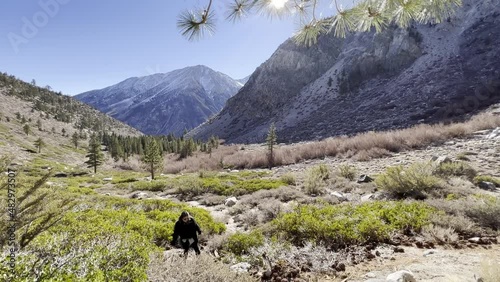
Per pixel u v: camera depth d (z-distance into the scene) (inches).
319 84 5049.2
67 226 272.8
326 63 5487.2
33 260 145.0
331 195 551.5
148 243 269.3
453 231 265.9
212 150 3265.3
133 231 331.6
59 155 3703.3
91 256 173.9
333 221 313.1
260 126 5059.1
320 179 714.2
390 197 481.4
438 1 110.3
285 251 254.7
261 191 650.2
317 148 1599.4
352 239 266.5
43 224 124.2
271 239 289.6
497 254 216.8
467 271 181.2
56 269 142.9
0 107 5698.8
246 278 191.0
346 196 549.6
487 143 869.8
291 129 3870.6
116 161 3543.3
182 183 925.2
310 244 259.8
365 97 3715.6
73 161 3560.5
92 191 892.0
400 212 325.4
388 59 4128.9
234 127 5816.9
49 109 7288.4
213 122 6727.4
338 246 261.6
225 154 2655.0
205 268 191.3
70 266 154.5
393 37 4269.2
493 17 3604.8
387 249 241.8
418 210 331.9
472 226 283.7
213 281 180.1
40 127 5260.8
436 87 2967.5
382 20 116.8
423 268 191.0
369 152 1139.3
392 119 2628.0
